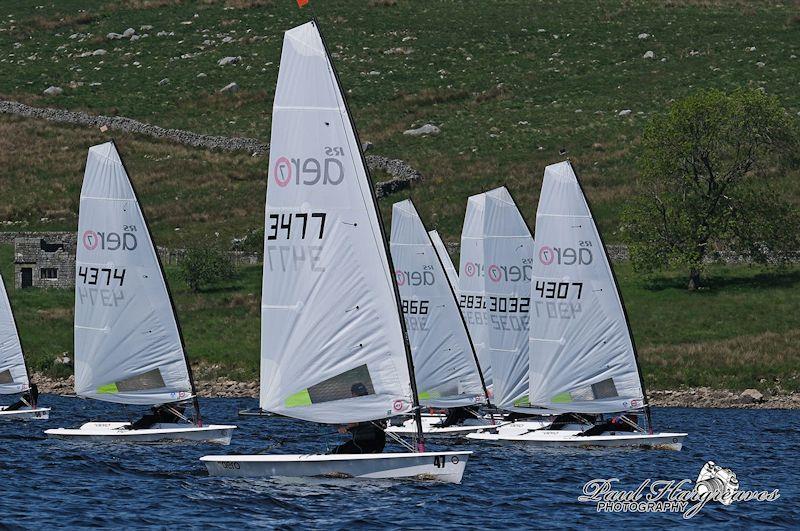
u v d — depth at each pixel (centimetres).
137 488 11156
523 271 16988
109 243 15212
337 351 10669
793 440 16975
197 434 14912
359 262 10638
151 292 15125
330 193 10681
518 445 15262
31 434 15950
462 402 17262
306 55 10700
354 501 10338
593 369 15162
